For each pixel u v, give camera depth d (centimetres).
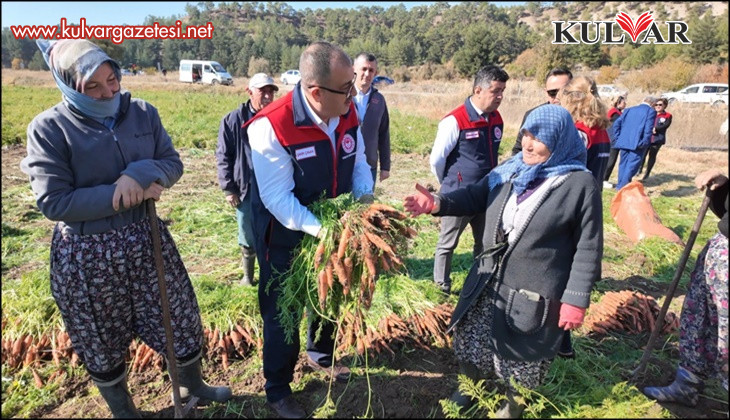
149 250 249
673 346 365
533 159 238
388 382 320
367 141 472
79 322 237
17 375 318
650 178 1026
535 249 239
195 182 870
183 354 272
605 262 540
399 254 253
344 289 239
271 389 281
